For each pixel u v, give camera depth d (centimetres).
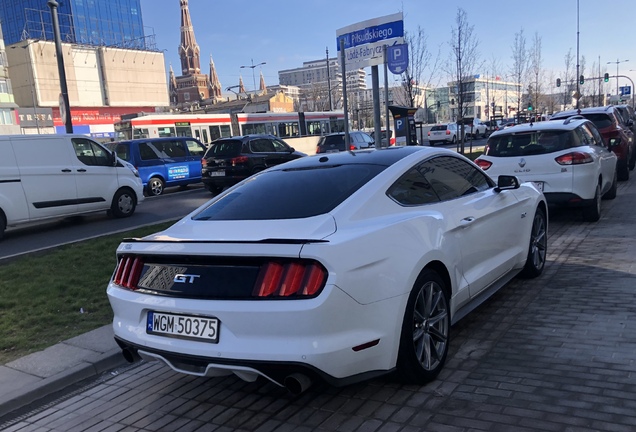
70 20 7462
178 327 313
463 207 427
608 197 1060
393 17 1121
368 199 356
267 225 338
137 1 8419
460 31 2022
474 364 382
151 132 2630
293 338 285
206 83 14825
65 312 575
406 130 1750
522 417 305
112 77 7019
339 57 1223
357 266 302
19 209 1054
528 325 446
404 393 348
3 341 493
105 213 1378
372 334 310
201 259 315
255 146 1622
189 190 1911
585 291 519
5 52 6044
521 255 532
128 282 344
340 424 318
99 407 376
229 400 366
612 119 1314
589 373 351
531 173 832
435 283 367
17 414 377
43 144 1109
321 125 3531
